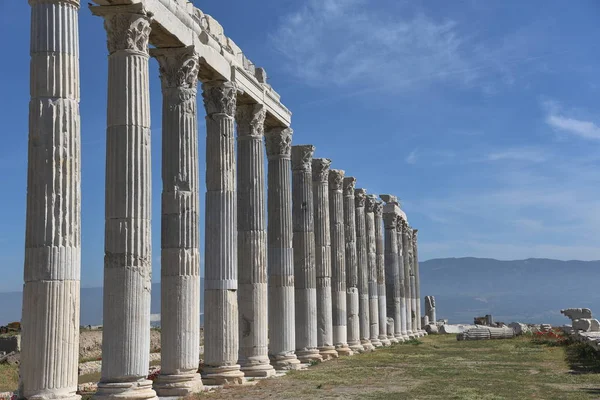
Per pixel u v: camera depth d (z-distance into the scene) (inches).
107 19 826.2
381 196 2508.6
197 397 885.8
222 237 1061.8
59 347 670.5
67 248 685.9
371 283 2085.4
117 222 792.9
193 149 954.1
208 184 1079.6
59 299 674.8
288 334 1320.1
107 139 812.6
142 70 824.3
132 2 816.9
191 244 935.7
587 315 2212.1
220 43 1088.8
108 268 792.3
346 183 1898.4
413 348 1926.7
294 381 1079.0
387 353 1711.4
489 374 1165.1
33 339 666.8
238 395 912.3
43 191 682.2
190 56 955.3
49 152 685.9
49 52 694.5
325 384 1038.4
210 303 1052.5
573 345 1756.9
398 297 2452.0
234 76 1113.4
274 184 1365.7
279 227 1347.2
